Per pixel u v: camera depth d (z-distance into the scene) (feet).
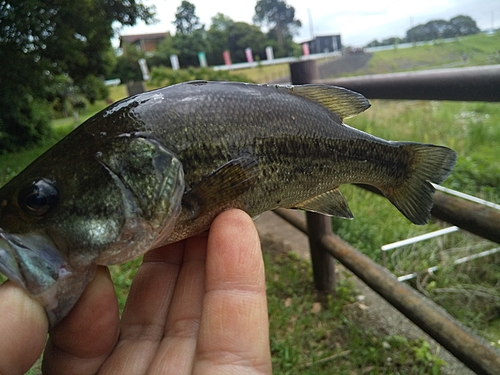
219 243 0.41
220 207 0.46
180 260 0.53
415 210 0.61
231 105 0.47
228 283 0.39
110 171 0.40
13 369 0.33
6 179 2.76
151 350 0.45
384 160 0.60
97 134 0.41
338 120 0.58
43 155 0.42
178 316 0.47
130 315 0.49
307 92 0.55
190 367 0.41
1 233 0.35
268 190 0.49
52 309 0.36
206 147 0.44
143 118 0.42
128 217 0.40
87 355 0.42
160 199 0.41
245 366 0.37
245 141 0.47
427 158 0.60
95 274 0.41
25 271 0.34
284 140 0.50
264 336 0.38
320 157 0.54
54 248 0.38
